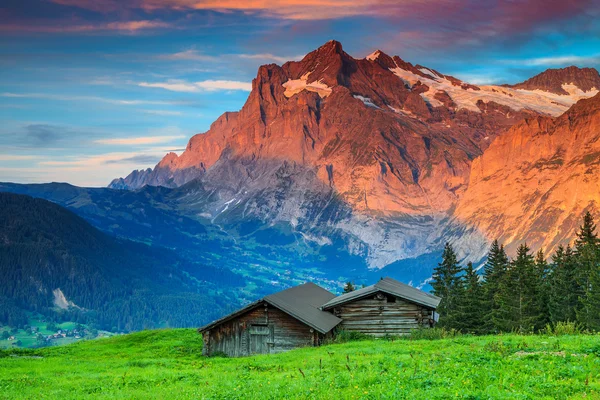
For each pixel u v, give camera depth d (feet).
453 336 171.83
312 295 227.20
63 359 179.01
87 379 126.41
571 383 76.23
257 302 184.96
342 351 140.56
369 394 77.51
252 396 85.71
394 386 80.69
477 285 372.99
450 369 90.74
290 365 124.26
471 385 78.69
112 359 180.65
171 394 96.02
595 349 96.99
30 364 162.30
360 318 199.62
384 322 198.08
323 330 178.19
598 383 75.97
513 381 78.89
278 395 84.99
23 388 116.26
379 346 145.38
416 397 74.02
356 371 98.27
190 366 145.38
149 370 138.41
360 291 210.38
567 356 92.79
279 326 185.06
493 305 365.61
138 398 95.86
